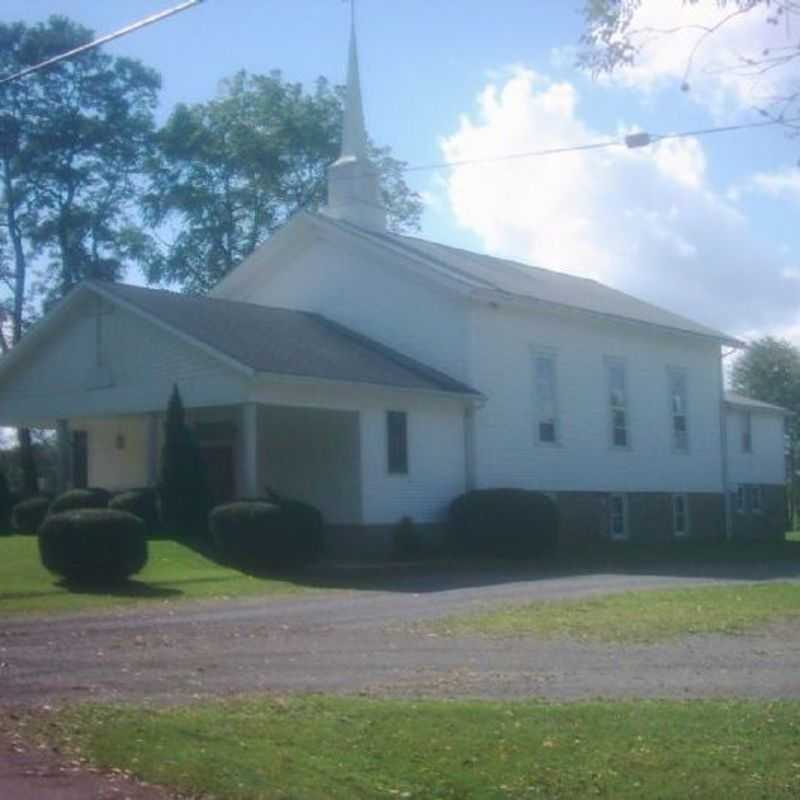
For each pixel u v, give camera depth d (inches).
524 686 531.5
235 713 449.4
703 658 620.1
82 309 1267.2
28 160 1925.4
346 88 1534.2
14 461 2207.2
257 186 2138.3
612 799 369.7
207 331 1197.7
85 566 948.6
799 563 1317.7
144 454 1425.9
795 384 2859.3
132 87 1990.7
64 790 346.3
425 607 856.3
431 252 1498.5
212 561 1086.4
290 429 1295.5
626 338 1594.5
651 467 1621.6
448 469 1326.3
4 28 1899.6
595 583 1053.2
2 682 538.9
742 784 384.5
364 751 399.9
